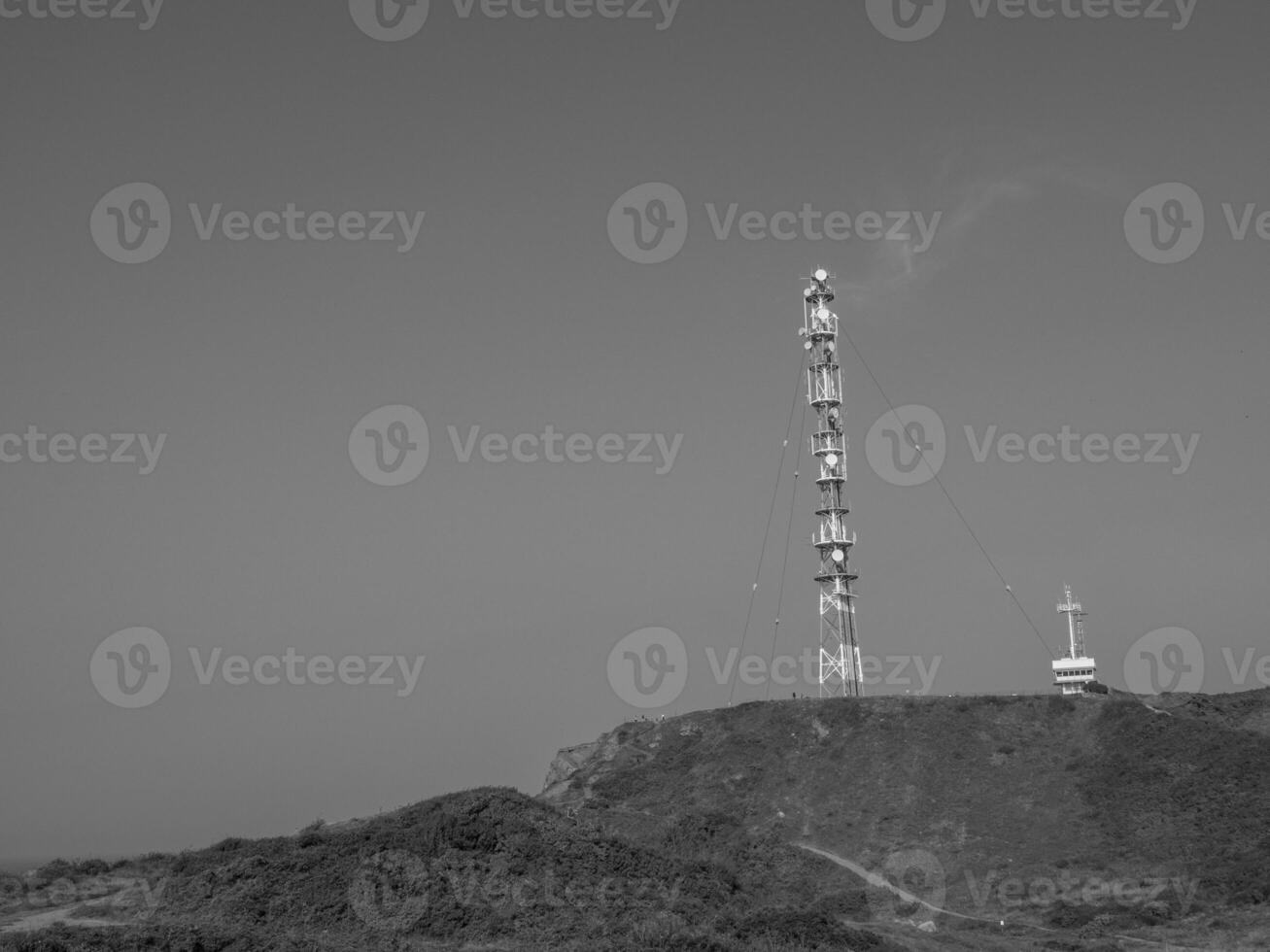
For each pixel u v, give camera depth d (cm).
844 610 13125
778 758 11794
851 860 10019
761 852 10031
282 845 8062
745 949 7056
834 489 13325
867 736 11756
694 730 12731
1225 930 7931
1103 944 7731
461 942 7012
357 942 6869
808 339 13662
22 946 6094
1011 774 10825
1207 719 11706
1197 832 9356
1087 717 11475
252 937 6631
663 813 11306
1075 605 13762
